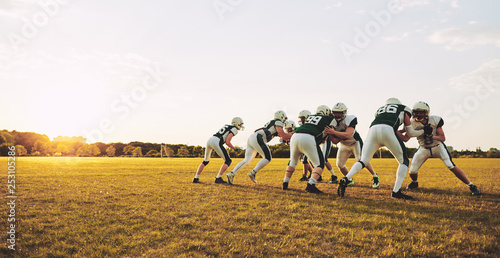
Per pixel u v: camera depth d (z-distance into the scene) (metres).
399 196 6.29
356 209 5.11
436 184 8.97
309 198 6.18
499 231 3.88
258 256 3.04
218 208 5.13
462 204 5.67
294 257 3.02
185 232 3.76
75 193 6.69
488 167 17.36
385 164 20.69
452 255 3.10
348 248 3.25
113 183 8.71
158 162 25.02
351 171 6.43
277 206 5.30
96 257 3.00
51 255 3.06
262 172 13.56
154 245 3.36
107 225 4.08
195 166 18.42
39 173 12.22
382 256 3.04
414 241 3.51
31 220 4.31
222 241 3.46
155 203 5.56
